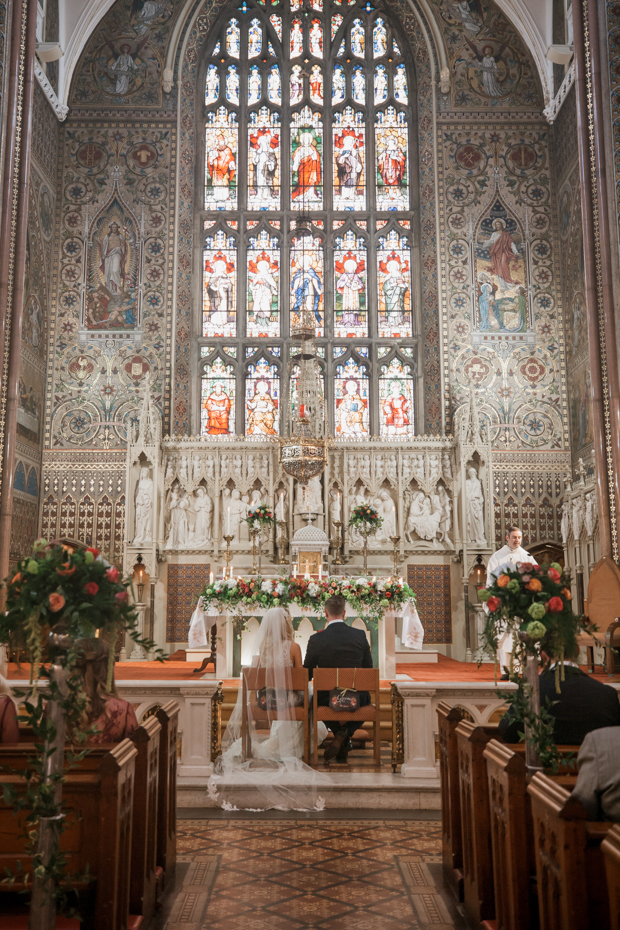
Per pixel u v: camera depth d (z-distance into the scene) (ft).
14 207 43.68
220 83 69.05
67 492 60.64
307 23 70.13
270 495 57.88
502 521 60.75
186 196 65.87
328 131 68.23
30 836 12.75
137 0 67.82
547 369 63.36
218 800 24.20
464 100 67.56
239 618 36.32
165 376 62.75
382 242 66.74
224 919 15.88
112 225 64.90
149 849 16.11
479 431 58.49
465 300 64.39
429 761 25.26
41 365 61.00
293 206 67.15
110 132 66.18
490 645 17.30
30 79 44.70
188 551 57.16
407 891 17.49
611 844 9.00
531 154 66.74
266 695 26.00
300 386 53.42
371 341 64.44
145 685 26.07
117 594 14.49
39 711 12.96
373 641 37.52
